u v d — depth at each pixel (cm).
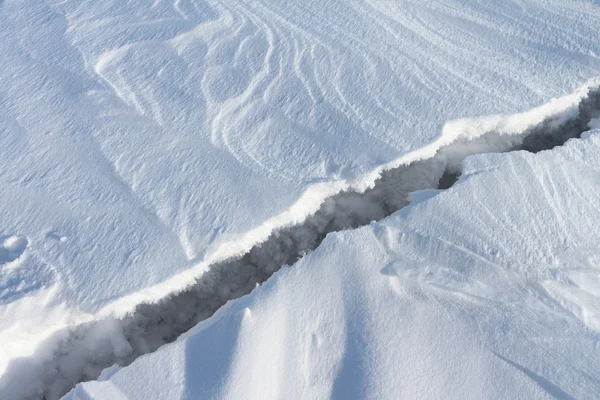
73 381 322
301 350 310
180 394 292
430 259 346
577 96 469
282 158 411
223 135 427
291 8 548
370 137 423
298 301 327
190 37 512
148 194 385
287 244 376
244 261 368
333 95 459
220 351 305
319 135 427
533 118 449
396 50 504
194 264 347
